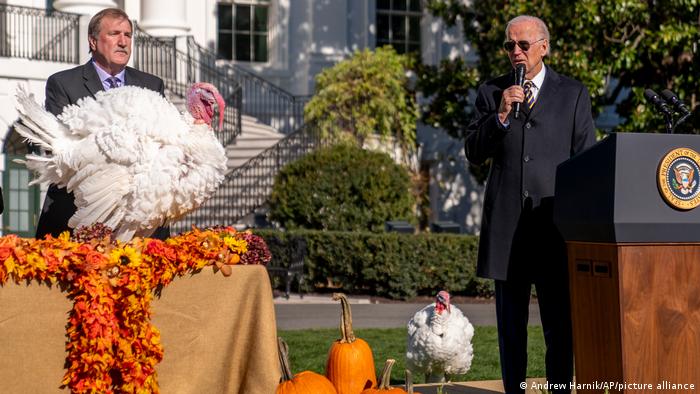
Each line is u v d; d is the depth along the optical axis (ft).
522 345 20.71
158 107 16.98
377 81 73.31
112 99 16.93
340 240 56.44
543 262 20.34
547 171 20.27
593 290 16.92
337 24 89.35
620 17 57.98
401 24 91.61
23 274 14.49
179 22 80.59
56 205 20.20
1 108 64.64
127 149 16.46
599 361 16.89
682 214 16.39
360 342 19.34
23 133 17.19
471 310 49.49
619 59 58.44
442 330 24.12
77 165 16.79
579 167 16.98
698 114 59.67
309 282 57.26
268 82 84.53
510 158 20.53
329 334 39.63
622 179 16.17
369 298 55.47
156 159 16.58
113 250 15.07
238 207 67.92
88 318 14.55
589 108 20.70
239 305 15.92
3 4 65.98
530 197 20.27
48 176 17.35
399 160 77.25
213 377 15.79
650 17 60.39
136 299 14.98
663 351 16.51
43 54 66.80
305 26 89.25
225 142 75.05
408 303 53.57
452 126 70.18
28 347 14.70
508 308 20.71
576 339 17.38
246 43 89.61
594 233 16.63
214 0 88.17
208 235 15.80
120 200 16.81
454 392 23.02
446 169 86.28
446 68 70.23
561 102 20.48
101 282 14.79
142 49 75.77
